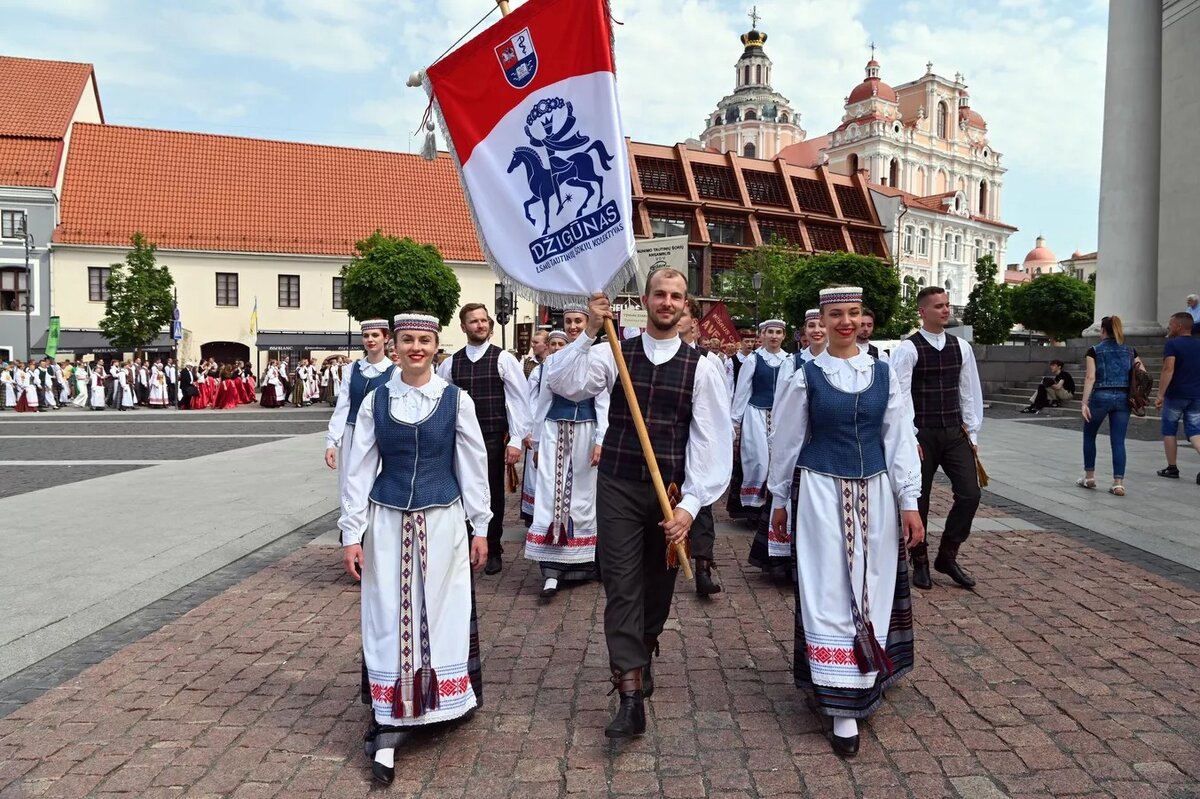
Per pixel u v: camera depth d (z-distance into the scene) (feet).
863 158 250.57
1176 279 72.08
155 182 128.36
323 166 138.41
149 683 13.73
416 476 11.35
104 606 17.48
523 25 13.08
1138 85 63.98
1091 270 316.81
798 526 12.25
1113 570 20.04
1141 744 11.27
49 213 118.83
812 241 193.36
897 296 140.87
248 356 127.13
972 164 274.98
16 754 11.27
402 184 140.36
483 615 17.56
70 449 48.34
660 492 11.46
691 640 15.88
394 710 10.75
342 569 21.13
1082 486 30.81
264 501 29.91
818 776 10.60
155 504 29.25
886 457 12.32
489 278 136.67
